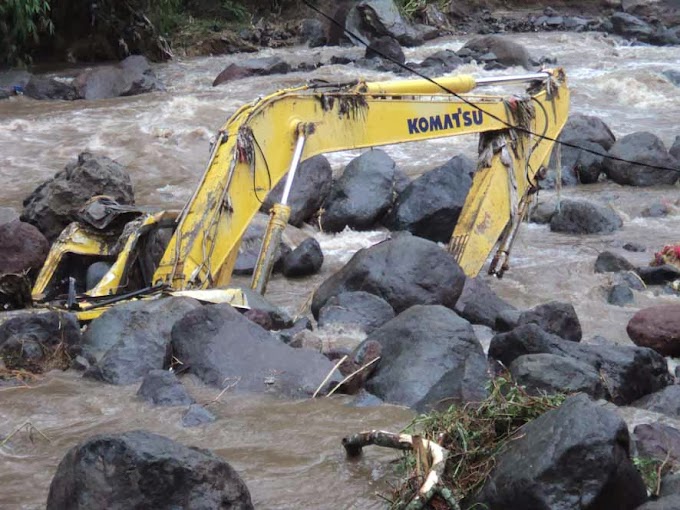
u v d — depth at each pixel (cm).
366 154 1644
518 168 1283
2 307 1052
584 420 591
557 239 1559
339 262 1427
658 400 858
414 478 628
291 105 1102
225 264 1061
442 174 1576
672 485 625
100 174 1409
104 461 579
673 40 3469
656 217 1692
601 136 1959
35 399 827
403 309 1115
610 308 1227
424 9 3728
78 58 3142
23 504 653
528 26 3791
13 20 2928
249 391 839
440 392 812
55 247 1142
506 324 1071
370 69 2964
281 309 1093
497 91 2727
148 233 1114
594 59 3147
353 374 850
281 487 677
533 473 582
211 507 584
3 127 2250
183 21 3450
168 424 778
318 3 3659
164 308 927
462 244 1242
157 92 2684
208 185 1050
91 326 941
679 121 2364
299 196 1559
